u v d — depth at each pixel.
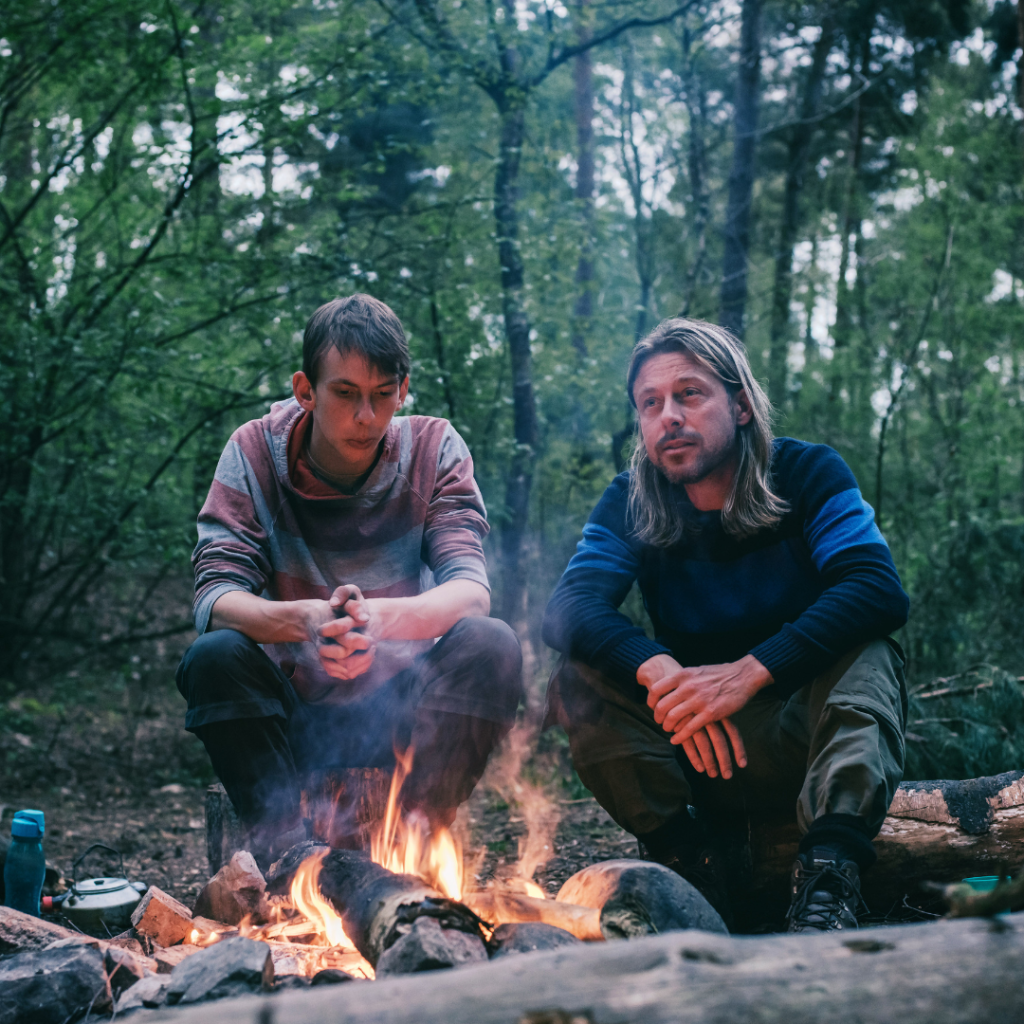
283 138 5.57
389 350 2.21
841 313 8.52
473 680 2.16
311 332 2.25
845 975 1.00
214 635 2.13
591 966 1.02
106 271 5.84
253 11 5.95
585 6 5.75
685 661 2.34
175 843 4.11
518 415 5.73
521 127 5.88
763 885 2.30
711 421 2.21
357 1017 0.94
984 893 1.20
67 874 3.42
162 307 5.56
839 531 2.16
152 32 5.43
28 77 6.14
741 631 2.27
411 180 8.60
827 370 7.77
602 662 2.16
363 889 1.70
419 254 5.87
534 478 6.34
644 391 2.26
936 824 2.31
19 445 5.75
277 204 5.92
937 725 3.81
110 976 1.62
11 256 6.30
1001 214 8.02
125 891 2.42
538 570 6.16
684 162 7.93
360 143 7.42
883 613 2.02
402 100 5.91
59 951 1.64
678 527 2.31
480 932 1.54
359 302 2.28
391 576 2.43
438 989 0.98
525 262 6.20
